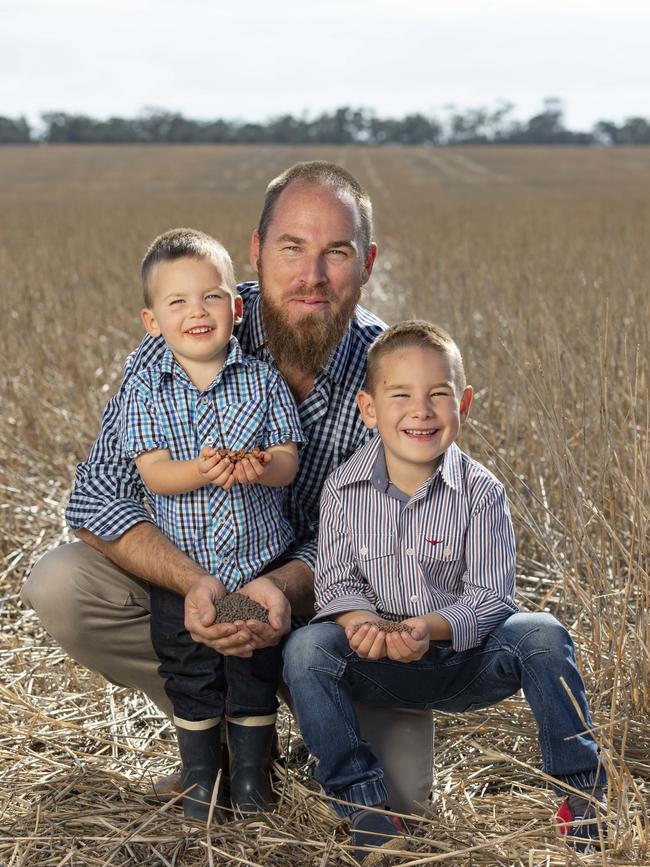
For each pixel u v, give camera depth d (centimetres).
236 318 308
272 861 261
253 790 283
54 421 674
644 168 6888
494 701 284
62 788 297
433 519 282
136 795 292
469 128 15762
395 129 15525
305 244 294
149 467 290
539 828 272
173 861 257
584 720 255
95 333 928
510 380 601
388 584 285
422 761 288
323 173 301
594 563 393
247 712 281
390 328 288
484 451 497
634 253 1135
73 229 2025
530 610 412
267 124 14912
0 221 2308
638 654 328
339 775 263
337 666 267
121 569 302
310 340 302
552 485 501
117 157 8288
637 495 369
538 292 883
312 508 324
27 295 1022
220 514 288
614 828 259
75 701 358
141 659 312
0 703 351
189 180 5744
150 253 298
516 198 3512
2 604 443
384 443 284
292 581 290
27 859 262
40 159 7962
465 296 953
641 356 519
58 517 523
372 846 257
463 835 266
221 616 268
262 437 295
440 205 3119
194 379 298
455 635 264
